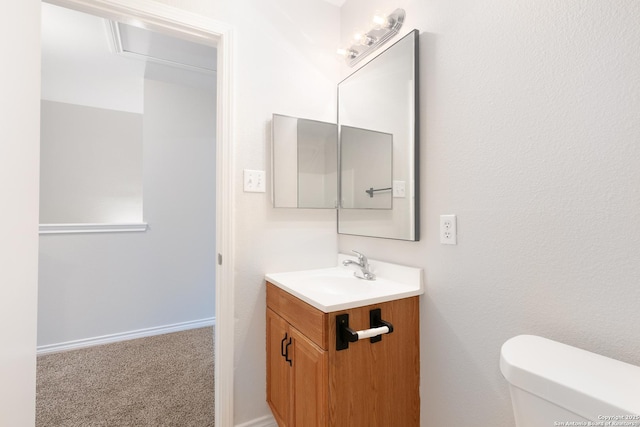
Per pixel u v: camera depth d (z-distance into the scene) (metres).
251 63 1.54
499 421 0.98
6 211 0.56
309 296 1.16
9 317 0.58
